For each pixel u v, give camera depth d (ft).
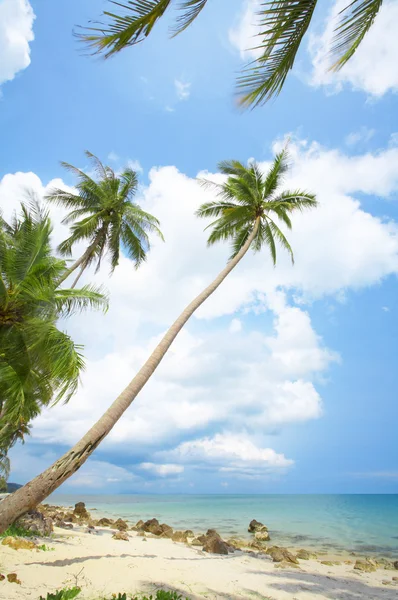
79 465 28.73
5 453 110.52
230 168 71.41
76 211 83.71
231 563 44.29
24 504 25.43
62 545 40.60
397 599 33.99
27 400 49.08
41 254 45.37
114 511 144.77
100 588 27.53
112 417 32.86
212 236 72.64
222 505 217.56
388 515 140.77
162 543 55.26
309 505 224.33
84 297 49.26
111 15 14.71
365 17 16.96
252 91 16.52
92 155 83.15
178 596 26.84
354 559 57.21
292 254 71.61
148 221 85.61
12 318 41.60
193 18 16.14
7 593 23.57
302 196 70.44
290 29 16.17
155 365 39.81
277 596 31.76
